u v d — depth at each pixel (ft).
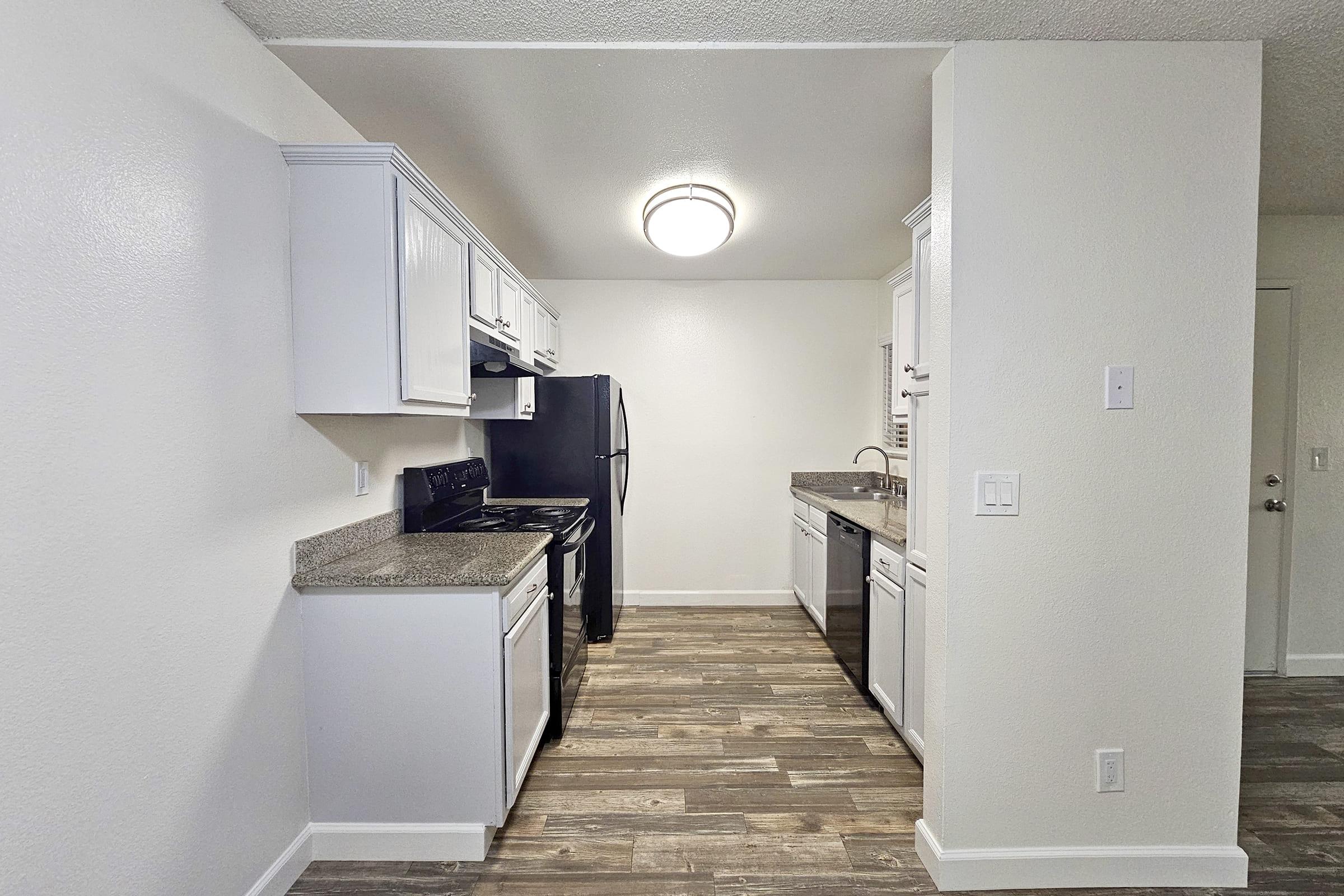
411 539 7.18
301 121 5.80
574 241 11.07
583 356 13.70
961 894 5.31
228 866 4.60
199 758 4.32
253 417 4.86
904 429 12.26
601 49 5.43
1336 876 5.43
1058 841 5.38
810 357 13.80
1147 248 5.18
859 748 7.61
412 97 6.27
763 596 13.88
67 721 3.40
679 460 13.83
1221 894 5.26
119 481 3.70
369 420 6.89
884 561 8.00
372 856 5.61
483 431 11.67
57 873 3.35
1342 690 9.09
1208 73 5.13
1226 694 5.35
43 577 3.27
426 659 5.52
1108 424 5.25
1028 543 5.28
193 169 4.30
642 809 6.39
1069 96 5.11
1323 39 5.04
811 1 4.73
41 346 3.26
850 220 10.06
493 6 4.82
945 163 5.32
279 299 5.19
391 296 5.32
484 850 5.62
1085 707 5.34
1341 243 9.29
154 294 3.95
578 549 8.79
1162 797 5.38
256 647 4.91
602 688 9.35
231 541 4.63
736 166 8.13
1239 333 5.23
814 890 5.30
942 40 5.18
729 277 13.44
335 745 5.57
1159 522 5.29
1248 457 5.27
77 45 3.45
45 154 3.27
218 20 4.60
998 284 5.17
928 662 5.68
